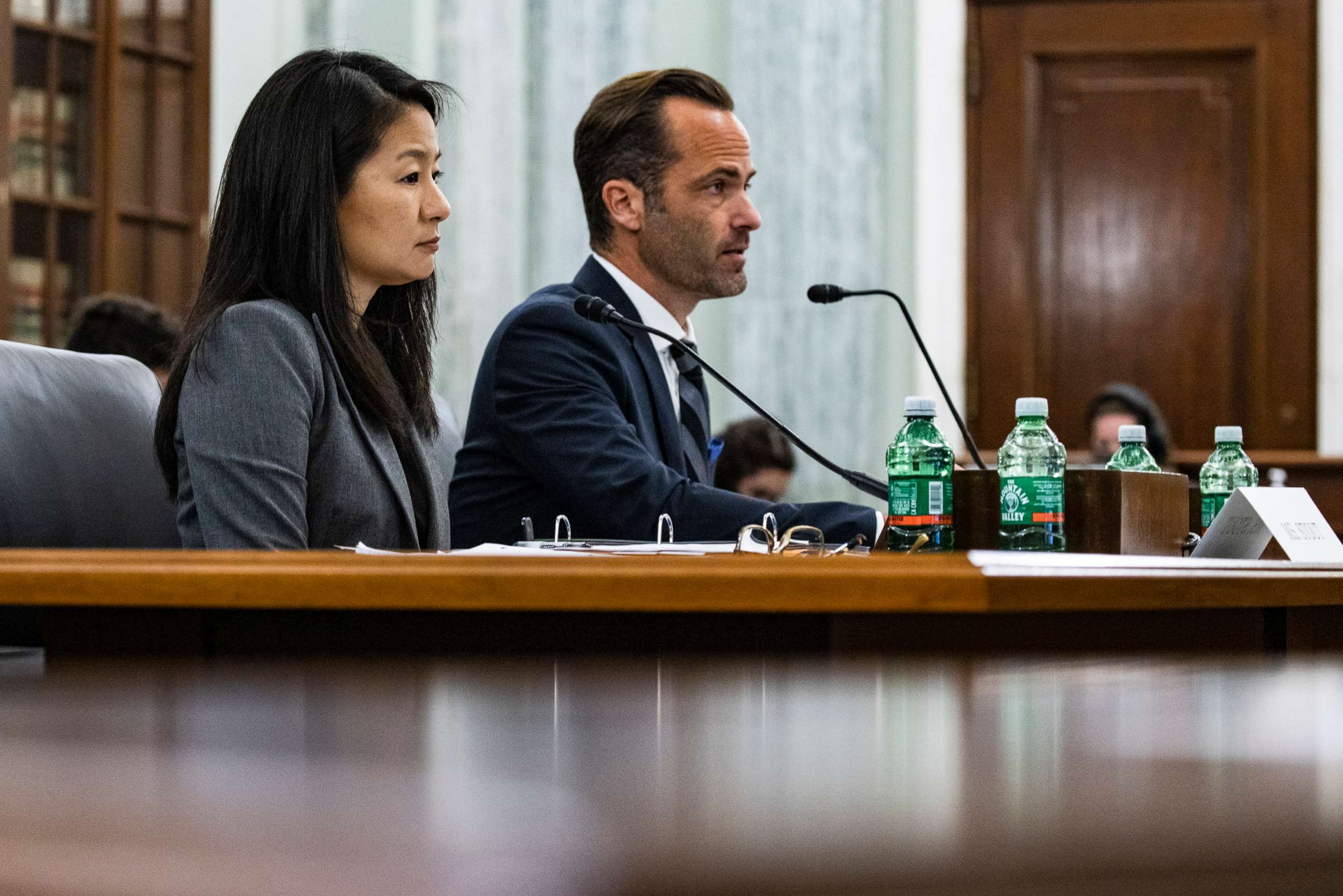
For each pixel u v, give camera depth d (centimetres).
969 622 179
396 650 187
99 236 701
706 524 347
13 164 671
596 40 847
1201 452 884
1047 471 284
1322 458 636
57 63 688
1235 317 890
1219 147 893
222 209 310
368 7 836
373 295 333
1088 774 92
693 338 423
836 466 337
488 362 388
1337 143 870
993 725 114
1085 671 156
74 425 343
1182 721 116
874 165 846
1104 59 900
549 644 185
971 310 898
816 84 844
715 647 182
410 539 306
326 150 307
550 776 92
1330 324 867
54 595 178
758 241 841
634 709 127
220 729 113
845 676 152
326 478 291
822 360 838
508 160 833
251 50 817
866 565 180
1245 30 888
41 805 83
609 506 357
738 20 847
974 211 900
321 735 111
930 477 279
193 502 286
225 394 279
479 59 830
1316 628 204
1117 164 898
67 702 131
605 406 371
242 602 174
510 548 240
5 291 666
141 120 721
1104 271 899
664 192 405
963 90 888
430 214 324
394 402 309
